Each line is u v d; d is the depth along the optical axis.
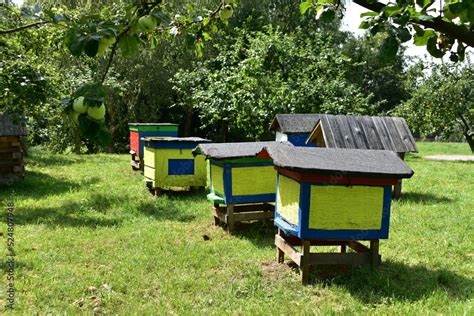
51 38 4.23
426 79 23.59
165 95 23.94
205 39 2.71
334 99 16.19
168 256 5.80
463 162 20.42
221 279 5.09
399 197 9.95
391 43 1.27
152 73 22.48
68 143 19.86
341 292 4.68
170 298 4.54
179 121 28.12
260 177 7.09
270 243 6.57
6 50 4.95
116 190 10.27
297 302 4.45
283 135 12.58
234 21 24.33
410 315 4.06
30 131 14.08
